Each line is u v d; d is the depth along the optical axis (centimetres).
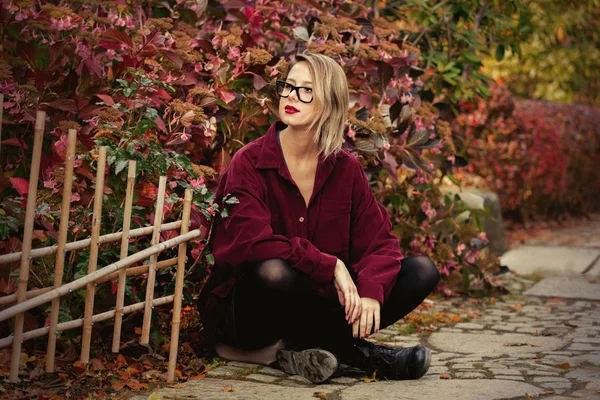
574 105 1296
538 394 348
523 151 1043
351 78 523
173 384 360
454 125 970
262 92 474
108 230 394
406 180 613
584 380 373
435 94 662
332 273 362
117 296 351
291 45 528
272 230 373
